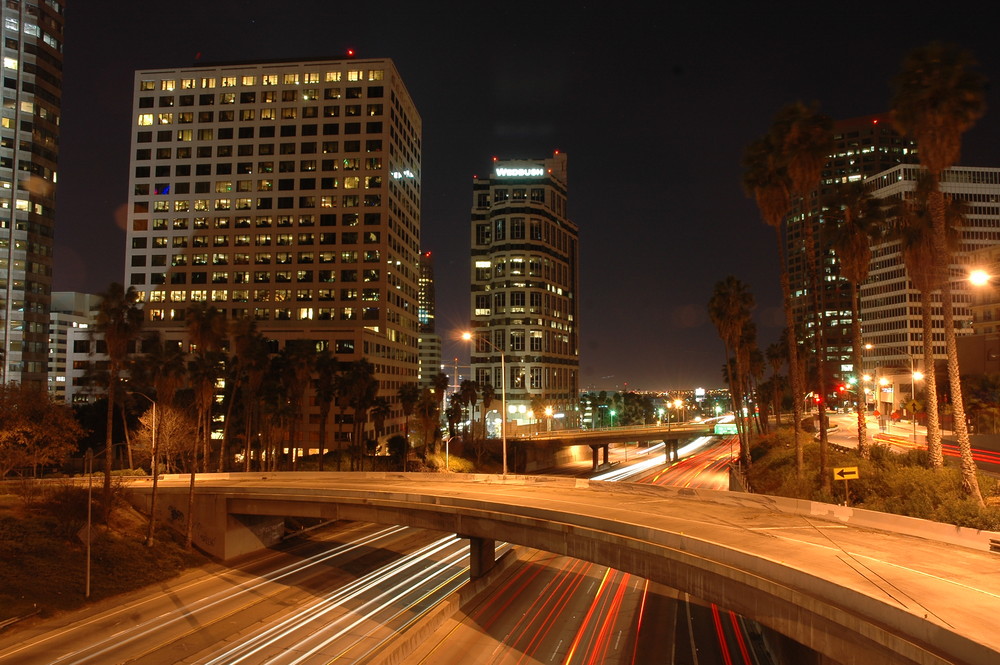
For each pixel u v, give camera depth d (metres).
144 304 119.12
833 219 43.06
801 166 40.16
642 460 157.62
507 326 199.62
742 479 59.62
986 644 13.96
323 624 34.56
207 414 70.56
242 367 71.50
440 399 108.44
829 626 18.38
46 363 112.06
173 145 122.06
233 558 50.34
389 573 46.38
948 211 37.59
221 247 119.94
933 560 21.48
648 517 30.47
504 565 45.03
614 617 35.47
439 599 39.41
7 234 106.88
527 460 126.50
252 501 49.22
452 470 98.81
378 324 118.62
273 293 118.81
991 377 74.88
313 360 77.00
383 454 116.12
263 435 84.81
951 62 30.22
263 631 33.53
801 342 98.19
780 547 23.56
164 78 123.50
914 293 147.12
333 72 121.94
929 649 14.99
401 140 131.25
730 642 31.50
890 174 156.62
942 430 77.50
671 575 25.81
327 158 120.50
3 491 50.84
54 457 62.16
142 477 60.12
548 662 29.23
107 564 42.34
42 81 112.88
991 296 92.56
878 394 128.75
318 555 52.31
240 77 122.62
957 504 27.92
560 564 47.62
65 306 173.00
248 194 120.56
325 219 119.69
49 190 113.69
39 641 31.72
